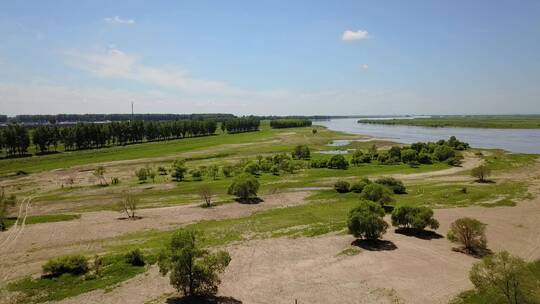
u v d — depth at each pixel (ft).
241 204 220.02
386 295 104.78
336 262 129.70
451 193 225.15
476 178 281.54
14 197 230.89
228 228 172.65
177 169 302.04
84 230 175.22
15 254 145.28
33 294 110.83
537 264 123.44
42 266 124.57
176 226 180.24
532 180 266.36
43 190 275.59
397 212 163.22
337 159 334.65
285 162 338.13
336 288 109.91
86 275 121.70
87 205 228.43
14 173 345.10
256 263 130.21
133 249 138.92
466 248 140.05
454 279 113.80
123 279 119.44
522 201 205.26
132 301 105.09
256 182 233.14
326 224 175.94
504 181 265.13
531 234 153.48
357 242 149.07
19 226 184.24
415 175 300.61
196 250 108.27
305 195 239.91
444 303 99.55
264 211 206.08
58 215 201.77
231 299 104.83
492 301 96.78
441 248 140.97
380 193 207.51
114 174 336.49
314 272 121.90
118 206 214.48
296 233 163.43
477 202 205.87
